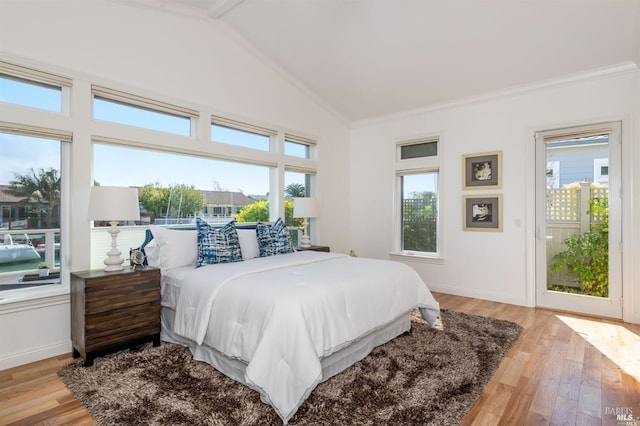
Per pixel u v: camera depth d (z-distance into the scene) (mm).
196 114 3732
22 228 2666
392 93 4723
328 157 5457
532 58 3596
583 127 3768
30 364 2527
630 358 2619
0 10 2471
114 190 2664
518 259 4184
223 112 3977
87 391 2105
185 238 3191
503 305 4141
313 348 1938
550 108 3971
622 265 3555
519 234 4176
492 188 4371
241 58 4172
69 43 2805
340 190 5680
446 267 4773
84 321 2420
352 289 2432
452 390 2119
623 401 2023
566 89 3865
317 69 4469
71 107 2832
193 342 2605
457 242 4672
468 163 4574
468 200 4574
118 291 2586
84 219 2885
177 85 3551
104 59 3014
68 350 2756
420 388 2141
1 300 2469
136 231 3328
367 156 5648
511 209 4234
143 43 3287
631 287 3486
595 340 2994
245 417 1835
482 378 2275
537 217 4070
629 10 2793
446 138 4781
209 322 2344
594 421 1834
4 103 2506
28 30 2592
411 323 3428
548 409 1945
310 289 2207
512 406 1978
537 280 4074
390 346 2818
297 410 1900
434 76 4180
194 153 3730
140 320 2699
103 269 2814
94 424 1802
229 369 2275
